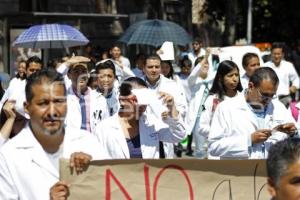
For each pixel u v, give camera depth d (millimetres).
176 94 11727
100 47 27859
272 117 8453
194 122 14297
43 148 5723
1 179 5613
